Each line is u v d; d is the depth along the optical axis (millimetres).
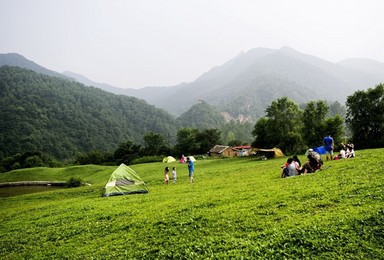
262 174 24047
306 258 7078
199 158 103000
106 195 23531
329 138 23609
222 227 10289
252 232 9195
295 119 68875
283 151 67875
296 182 14945
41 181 60281
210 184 21922
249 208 11664
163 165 64688
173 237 10391
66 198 29344
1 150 183125
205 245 9000
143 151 121750
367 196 10062
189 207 13656
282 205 11273
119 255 9773
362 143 55406
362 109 56312
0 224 18250
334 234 7797
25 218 18812
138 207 16219
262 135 80312
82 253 10695
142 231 11688
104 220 14680
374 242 7160
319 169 17906
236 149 110000
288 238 8109
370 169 14219
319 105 61938
